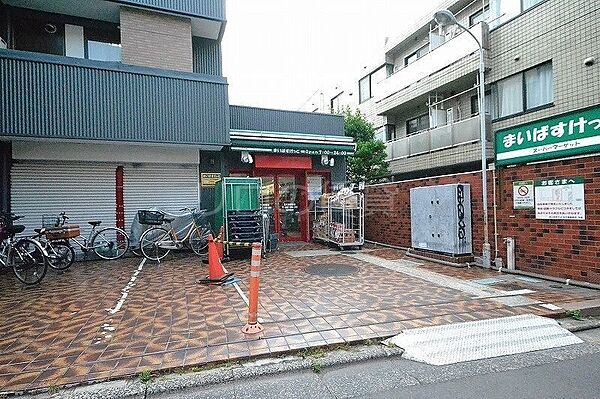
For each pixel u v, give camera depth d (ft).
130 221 31.42
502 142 23.34
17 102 24.91
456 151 41.32
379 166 49.03
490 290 18.56
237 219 28.14
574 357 11.55
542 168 21.02
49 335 13.17
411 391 9.56
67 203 29.60
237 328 13.56
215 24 33.37
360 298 17.29
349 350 12.05
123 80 27.78
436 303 16.44
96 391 9.62
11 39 29.37
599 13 28.76
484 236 24.81
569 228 19.61
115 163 31.04
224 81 31.24
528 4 35.06
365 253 31.40
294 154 37.22
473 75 40.57
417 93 47.88
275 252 31.94
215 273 21.18
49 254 23.88
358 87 68.74
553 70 32.24
